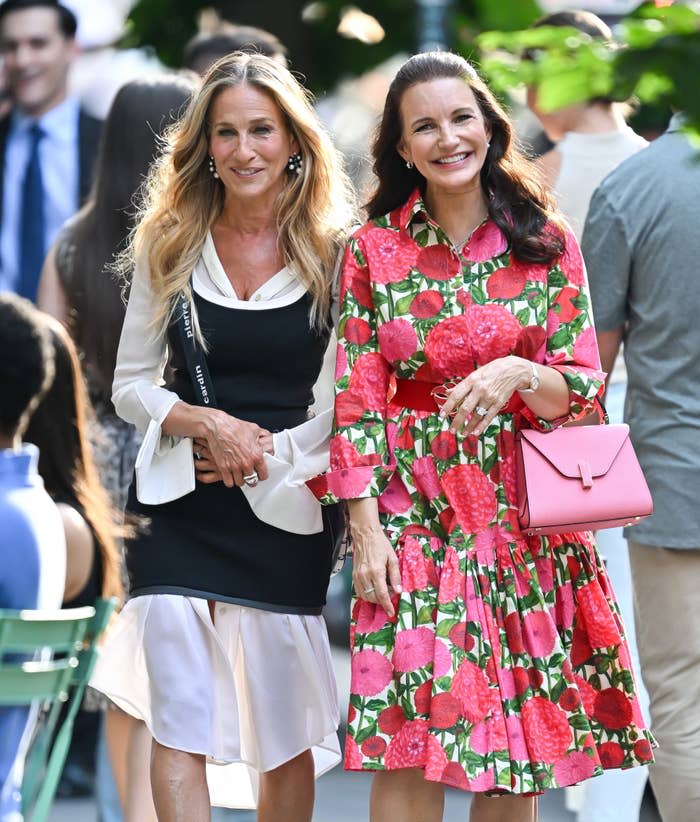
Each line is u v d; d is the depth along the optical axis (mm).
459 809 22156
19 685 11359
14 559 11891
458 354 14227
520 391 14023
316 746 15555
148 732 16656
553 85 11781
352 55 28641
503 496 14289
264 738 15086
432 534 14344
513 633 14180
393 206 14594
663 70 11570
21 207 23609
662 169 16000
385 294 14328
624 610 18047
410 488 14352
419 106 14047
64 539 12438
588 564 14562
